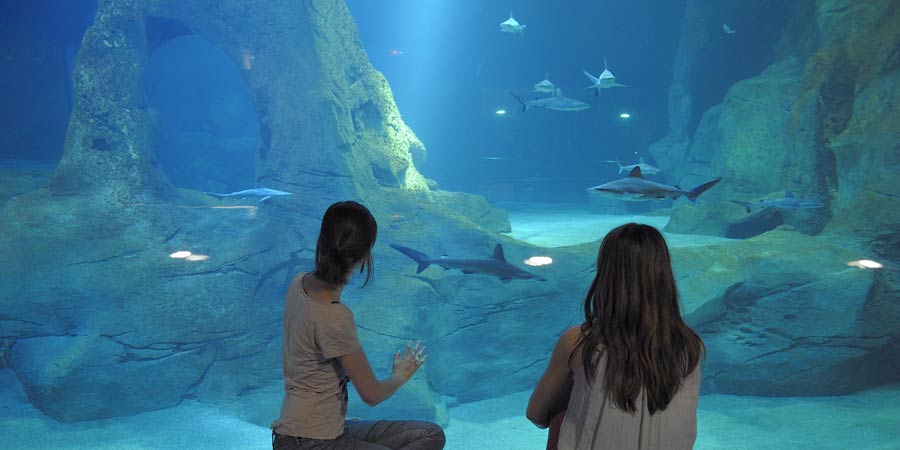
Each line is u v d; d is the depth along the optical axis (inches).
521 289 413.7
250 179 951.0
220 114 1023.0
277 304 415.2
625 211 857.5
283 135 464.4
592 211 898.7
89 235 412.2
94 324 378.9
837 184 494.6
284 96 466.9
